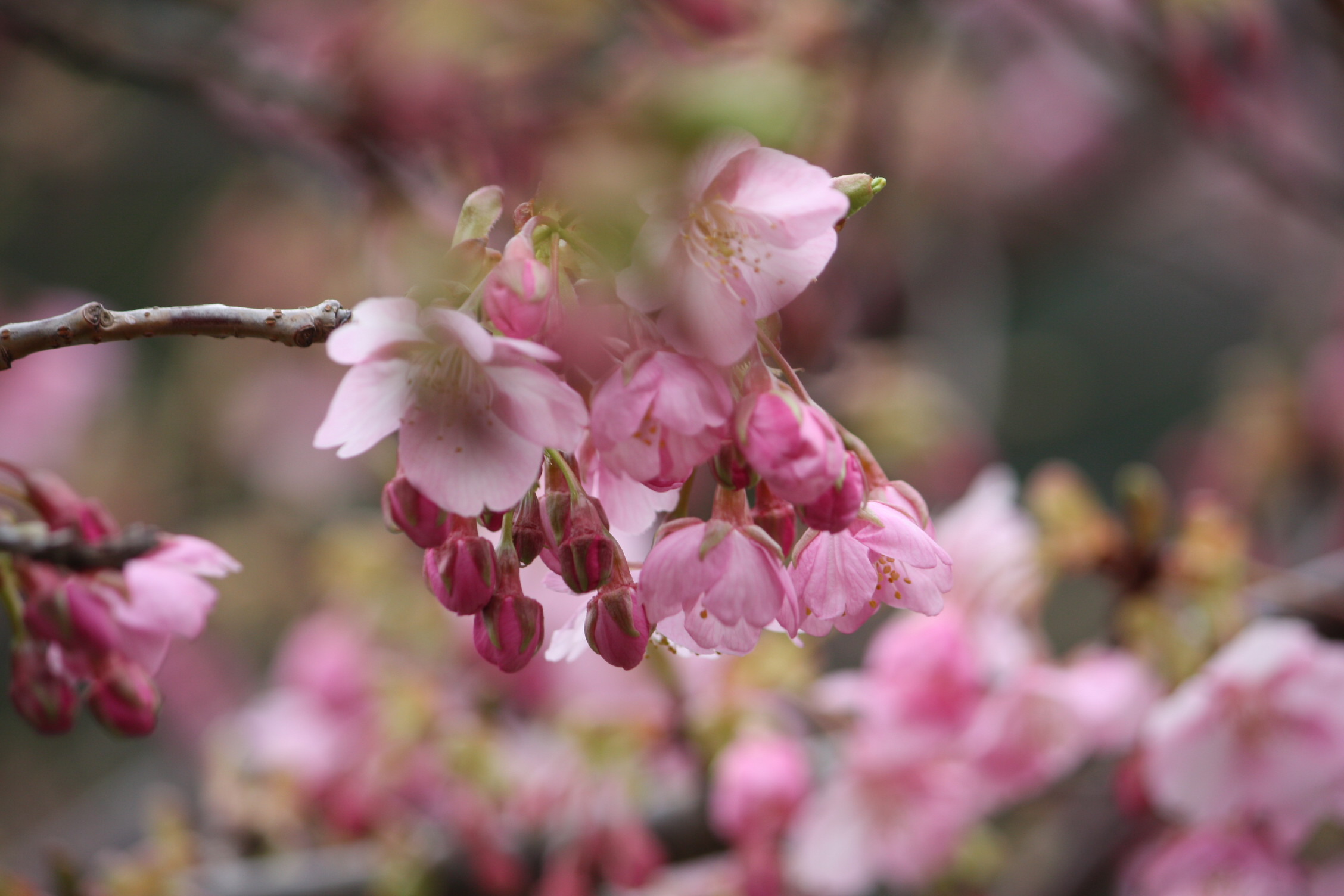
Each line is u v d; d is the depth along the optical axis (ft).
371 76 3.20
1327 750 2.66
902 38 3.93
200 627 2.37
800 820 2.91
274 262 6.17
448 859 3.17
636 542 2.69
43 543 2.37
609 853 2.93
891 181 4.61
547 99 2.71
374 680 3.43
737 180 2.11
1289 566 5.34
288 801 3.38
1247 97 3.96
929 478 5.16
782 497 2.11
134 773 6.14
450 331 2.10
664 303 2.11
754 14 3.25
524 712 3.48
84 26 3.58
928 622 2.72
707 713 2.96
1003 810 3.51
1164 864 2.70
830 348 3.65
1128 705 2.74
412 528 2.14
